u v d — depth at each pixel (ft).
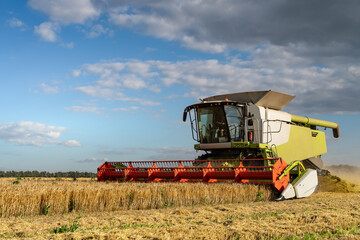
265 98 50.19
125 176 46.37
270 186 36.76
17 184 32.68
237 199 34.32
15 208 25.21
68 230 18.67
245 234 17.24
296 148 54.34
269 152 44.83
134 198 30.14
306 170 41.16
